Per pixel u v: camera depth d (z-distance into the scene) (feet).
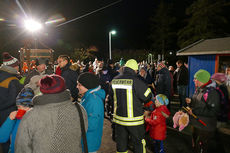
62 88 5.07
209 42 25.99
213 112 4.58
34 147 4.63
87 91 8.02
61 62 14.03
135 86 9.18
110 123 18.13
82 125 5.38
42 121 4.68
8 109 8.54
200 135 7.29
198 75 7.88
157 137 11.10
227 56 20.81
